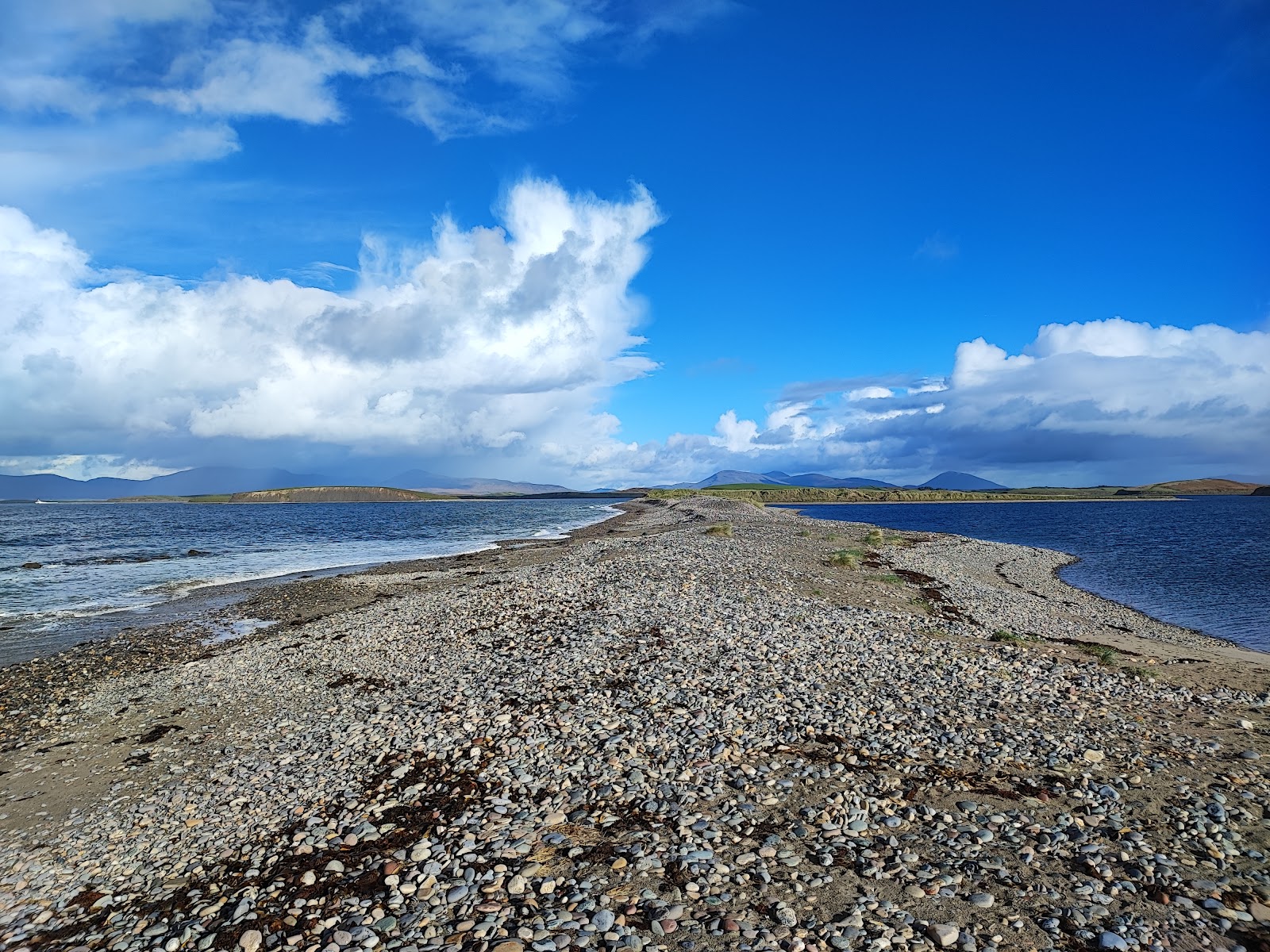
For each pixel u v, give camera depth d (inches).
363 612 1081.4
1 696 743.1
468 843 377.4
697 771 454.9
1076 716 551.8
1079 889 318.0
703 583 1141.1
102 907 348.2
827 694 597.0
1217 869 334.6
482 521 4495.6
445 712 586.9
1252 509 6131.9
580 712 568.1
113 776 523.5
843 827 380.2
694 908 311.0
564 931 296.4
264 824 422.6
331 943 298.2
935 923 295.9
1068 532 3225.9
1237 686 667.4
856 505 7672.2
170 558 2139.5
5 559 2111.2
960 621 975.6
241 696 703.7
